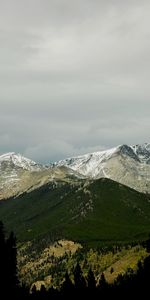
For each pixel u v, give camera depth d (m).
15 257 96.25
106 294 192.00
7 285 93.50
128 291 186.50
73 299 183.25
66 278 188.12
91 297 187.75
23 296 100.56
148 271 181.62
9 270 94.56
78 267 196.00
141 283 179.62
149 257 184.25
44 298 183.75
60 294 184.50
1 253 94.44
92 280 193.75
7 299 92.44
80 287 188.62
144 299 174.75
